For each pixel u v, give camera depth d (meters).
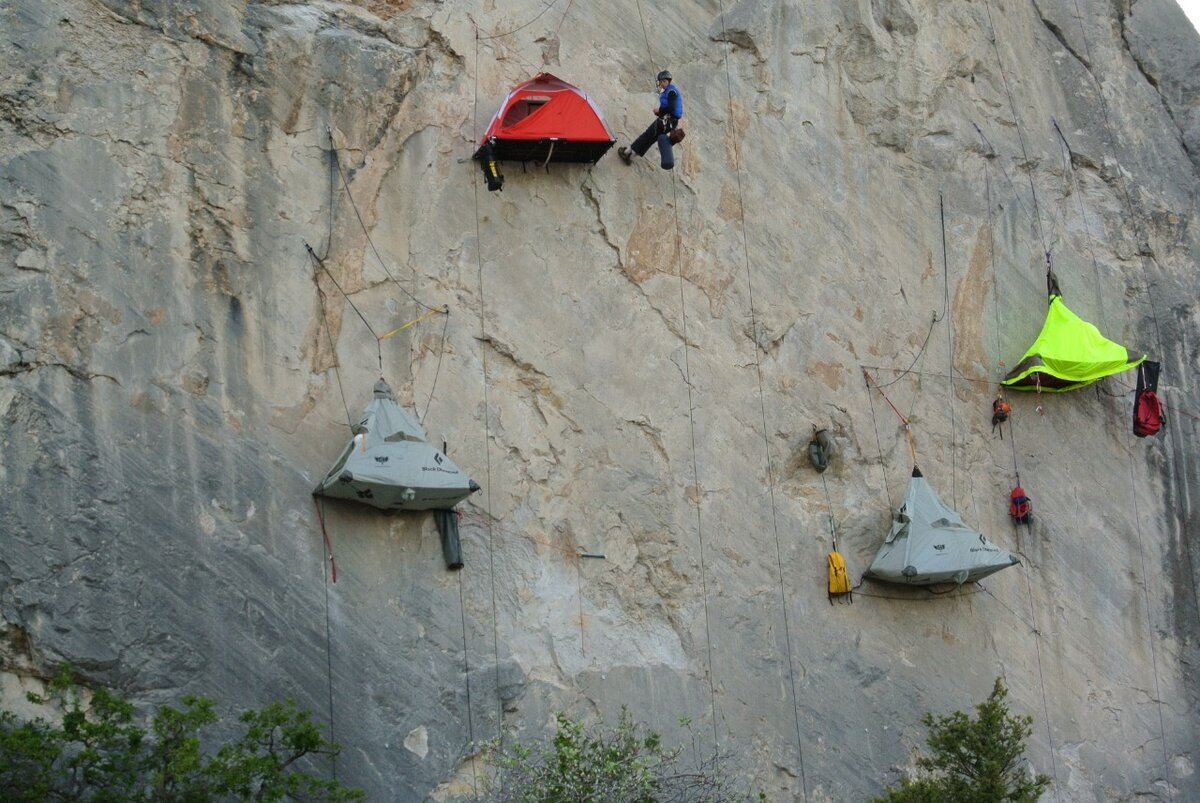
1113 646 23.92
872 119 24.52
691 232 22.23
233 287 18.59
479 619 19.02
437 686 18.42
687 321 21.78
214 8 19.33
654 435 21.03
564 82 20.69
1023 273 25.20
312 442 18.58
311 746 15.91
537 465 20.05
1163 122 27.88
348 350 19.16
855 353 23.11
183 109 18.83
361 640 18.12
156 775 14.45
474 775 18.30
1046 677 23.11
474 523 19.38
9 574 16.42
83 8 18.53
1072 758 22.91
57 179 17.83
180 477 17.58
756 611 21.02
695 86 23.00
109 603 16.80
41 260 17.50
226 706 17.09
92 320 17.59
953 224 24.75
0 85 17.80
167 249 18.28
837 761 20.83
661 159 21.31
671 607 20.42
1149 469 25.36
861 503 22.36
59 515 16.80
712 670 20.41
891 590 22.09
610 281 21.31
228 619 17.39
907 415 23.27
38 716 16.03
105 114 18.31
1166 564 24.97
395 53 20.48
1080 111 26.89
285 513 18.11
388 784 17.73
